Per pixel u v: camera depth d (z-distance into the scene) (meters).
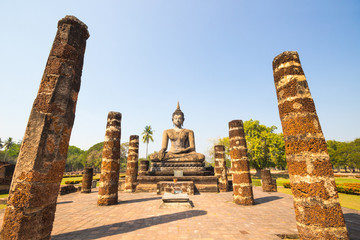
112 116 10.16
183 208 7.96
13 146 56.66
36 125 3.86
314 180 4.08
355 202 9.71
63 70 4.43
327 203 3.92
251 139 33.84
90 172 14.64
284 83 4.99
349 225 5.68
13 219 3.32
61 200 10.59
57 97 4.18
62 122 4.15
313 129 4.38
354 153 42.03
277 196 11.50
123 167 46.69
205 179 13.63
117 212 7.44
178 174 14.11
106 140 9.77
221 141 40.47
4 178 16.69
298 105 4.61
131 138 15.98
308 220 3.96
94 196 12.30
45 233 3.62
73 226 5.70
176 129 18.41
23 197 3.42
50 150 3.86
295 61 5.01
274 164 32.84
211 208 8.03
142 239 4.65
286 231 5.16
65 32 4.75
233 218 6.48
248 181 8.98
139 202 9.55
